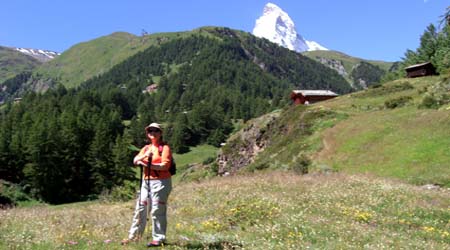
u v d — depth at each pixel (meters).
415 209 19.08
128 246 9.83
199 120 192.62
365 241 11.97
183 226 13.41
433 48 119.56
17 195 90.56
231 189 24.55
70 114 133.38
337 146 48.50
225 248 10.16
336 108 67.31
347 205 18.98
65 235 11.27
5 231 12.17
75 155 109.44
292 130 62.88
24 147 103.94
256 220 14.37
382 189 24.02
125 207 21.23
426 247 11.85
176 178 94.44
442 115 46.12
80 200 104.50
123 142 117.56
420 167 35.44
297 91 109.81
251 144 74.88
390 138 44.97
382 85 85.31
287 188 24.59
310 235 12.25
